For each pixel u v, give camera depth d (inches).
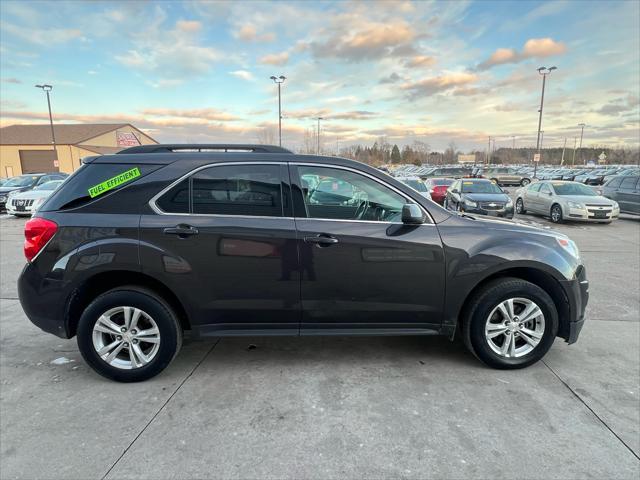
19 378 131.4
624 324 175.9
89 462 93.4
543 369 135.9
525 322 133.3
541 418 109.3
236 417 110.3
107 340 128.4
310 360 143.3
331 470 91.0
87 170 127.5
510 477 88.9
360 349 151.9
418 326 133.6
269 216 126.3
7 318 184.4
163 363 126.7
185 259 123.0
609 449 97.3
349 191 130.1
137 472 90.4
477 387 124.8
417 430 104.6
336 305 128.8
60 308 124.0
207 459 94.4
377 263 127.2
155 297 124.8
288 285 126.5
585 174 1493.6
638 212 563.5
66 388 125.3
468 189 583.5
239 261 124.5
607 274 265.4
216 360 143.5
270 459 94.4
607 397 119.2
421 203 131.7
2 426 106.4
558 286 134.0
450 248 128.5
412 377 131.0
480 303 131.0
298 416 110.6
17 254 329.7
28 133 2219.5
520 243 130.6
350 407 114.7
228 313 127.5
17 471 90.4
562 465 92.3
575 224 547.5
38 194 600.7
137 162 127.3
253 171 127.5
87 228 122.3
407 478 88.7
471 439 101.0
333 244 125.4
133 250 121.6
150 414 111.7
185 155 128.3
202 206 125.5
